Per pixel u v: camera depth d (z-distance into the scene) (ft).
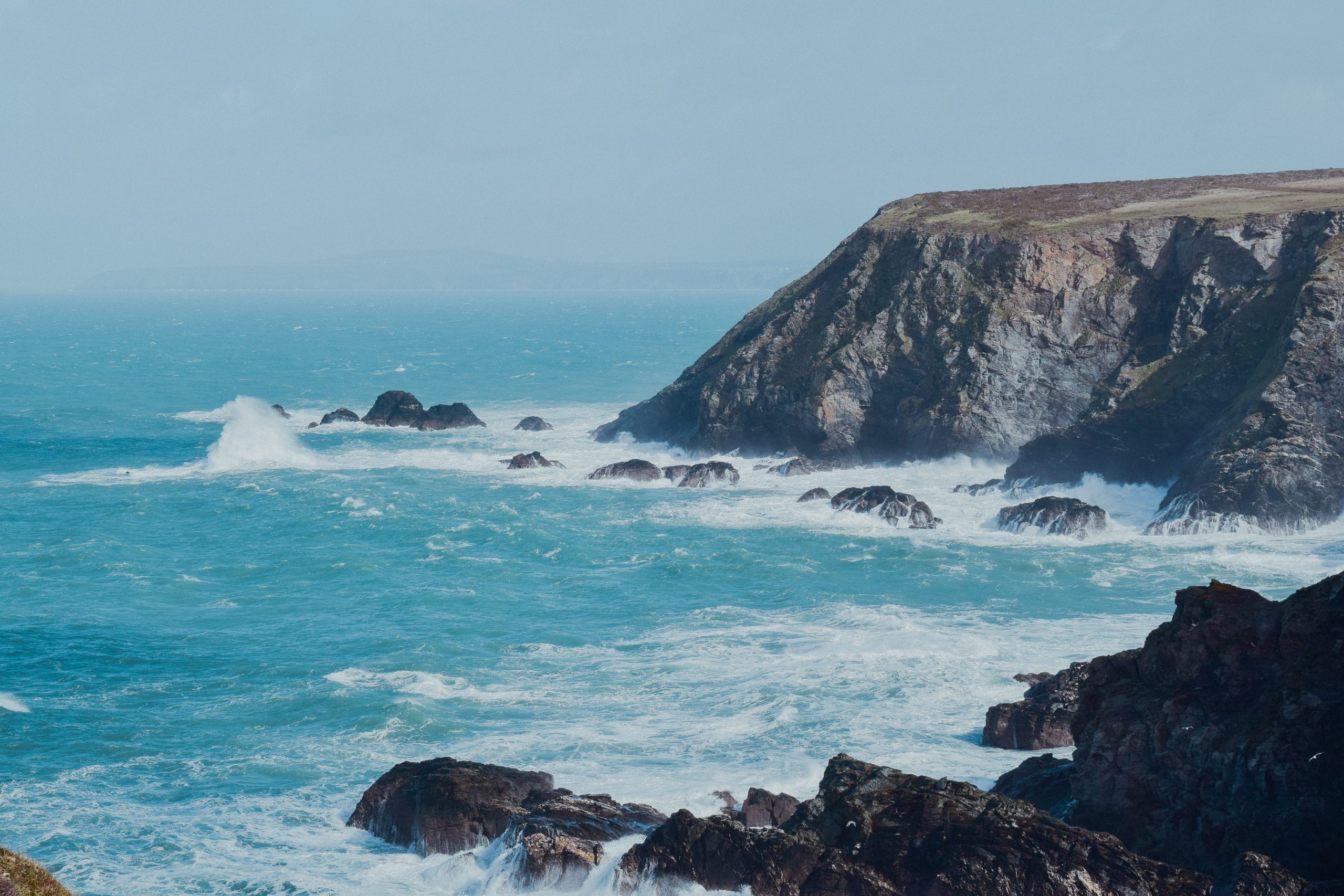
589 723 153.99
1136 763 111.34
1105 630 187.93
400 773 130.62
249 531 272.72
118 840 123.75
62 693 168.96
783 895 102.17
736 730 149.79
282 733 154.20
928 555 237.45
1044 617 196.75
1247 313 299.99
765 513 282.77
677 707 159.33
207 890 113.29
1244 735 105.29
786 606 206.69
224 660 183.11
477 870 114.93
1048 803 119.65
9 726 155.94
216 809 131.54
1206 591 115.85
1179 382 297.94
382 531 268.82
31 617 205.16
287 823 128.57
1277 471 246.27
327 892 112.68
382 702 162.20
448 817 121.39
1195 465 267.59
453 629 196.75
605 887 107.86
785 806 118.42
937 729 147.64
